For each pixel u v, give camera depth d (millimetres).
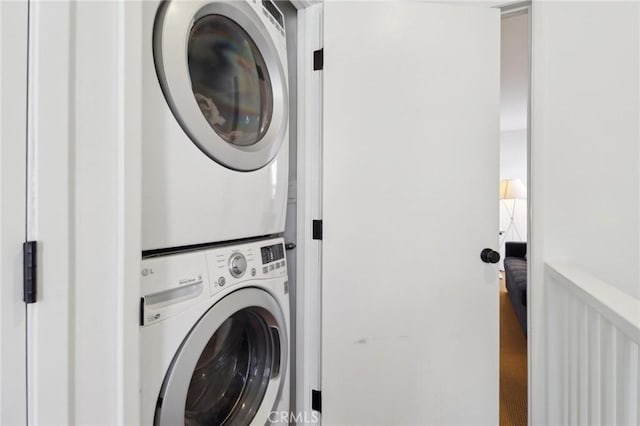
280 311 1069
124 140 548
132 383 562
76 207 487
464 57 1301
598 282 917
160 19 689
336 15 1326
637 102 1117
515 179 4531
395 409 1301
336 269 1319
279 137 1095
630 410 661
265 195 1025
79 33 490
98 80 515
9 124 429
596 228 1162
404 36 1309
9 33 427
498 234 1298
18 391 440
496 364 1289
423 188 1303
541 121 1215
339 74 1321
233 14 905
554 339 1170
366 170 1315
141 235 626
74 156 485
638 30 1117
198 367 843
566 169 1191
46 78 457
